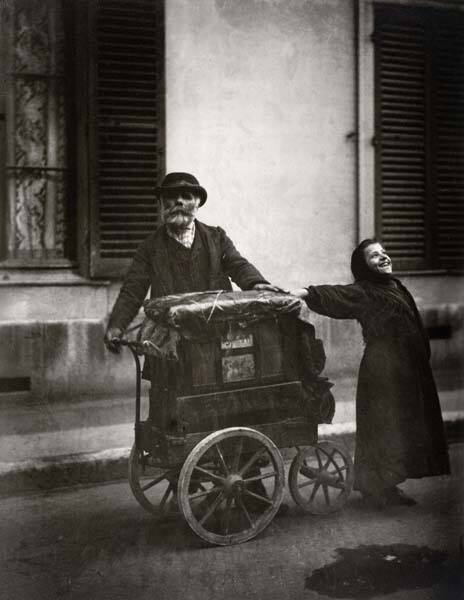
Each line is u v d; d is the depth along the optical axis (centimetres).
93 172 330
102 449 323
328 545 303
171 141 334
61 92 331
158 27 330
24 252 328
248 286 307
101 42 328
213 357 287
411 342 335
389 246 358
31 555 289
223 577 288
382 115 354
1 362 316
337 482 316
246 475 301
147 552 292
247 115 337
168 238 308
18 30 327
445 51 363
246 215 336
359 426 332
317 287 320
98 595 281
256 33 338
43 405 318
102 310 331
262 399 294
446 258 370
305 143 343
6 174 329
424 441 335
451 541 317
